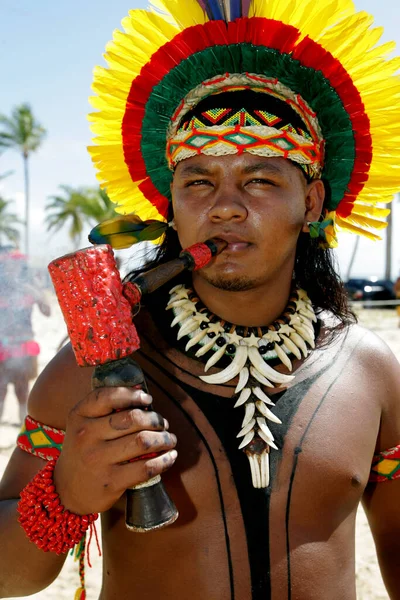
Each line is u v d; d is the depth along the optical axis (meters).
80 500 1.12
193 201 1.47
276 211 1.44
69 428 1.13
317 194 1.67
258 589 1.34
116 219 1.61
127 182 1.86
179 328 1.54
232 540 1.36
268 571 1.35
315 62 1.61
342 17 1.64
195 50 1.60
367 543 3.61
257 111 1.45
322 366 1.58
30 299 5.76
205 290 1.57
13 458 1.48
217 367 1.50
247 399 1.45
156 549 1.35
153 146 1.74
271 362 1.54
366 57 1.66
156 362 1.50
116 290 1.13
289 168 1.48
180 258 1.33
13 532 1.29
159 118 1.69
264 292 1.56
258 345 1.54
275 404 1.49
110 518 1.41
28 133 40.44
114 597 1.39
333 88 1.65
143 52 1.66
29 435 1.46
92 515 1.21
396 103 1.73
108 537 1.42
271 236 1.44
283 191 1.47
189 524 1.36
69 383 1.43
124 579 1.38
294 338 1.59
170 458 1.11
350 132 1.72
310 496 1.42
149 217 1.94
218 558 1.35
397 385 1.66
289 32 1.57
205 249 1.36
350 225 1.97
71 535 1.19
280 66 1.52
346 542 1.44
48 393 1.45
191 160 1.48
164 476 1.38
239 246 1.42
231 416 1.45
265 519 1.38
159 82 1.66
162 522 1.11
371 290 19.28
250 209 1.43
